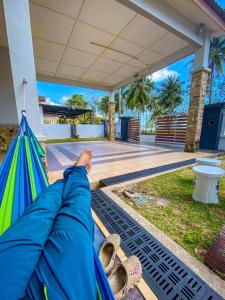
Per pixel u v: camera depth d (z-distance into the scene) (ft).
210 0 11.03
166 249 3.60
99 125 44.80
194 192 6.39
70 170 2.80
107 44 13.92
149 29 12.05
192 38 12.62
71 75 21.48
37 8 9.85
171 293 2.64
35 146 4.45
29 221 1.41
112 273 2.82
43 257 1.18
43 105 36.14
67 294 1.14
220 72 49.49
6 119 12.39
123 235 4.06
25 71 6.00
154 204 6.01
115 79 23.31
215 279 2.88
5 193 2.37
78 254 1.31
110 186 7.31
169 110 65.31
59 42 13.53
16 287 1.02
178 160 12.62
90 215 1.79
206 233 4.33
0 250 1.10
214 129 17.43
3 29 10.27
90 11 10.20
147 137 37.14
